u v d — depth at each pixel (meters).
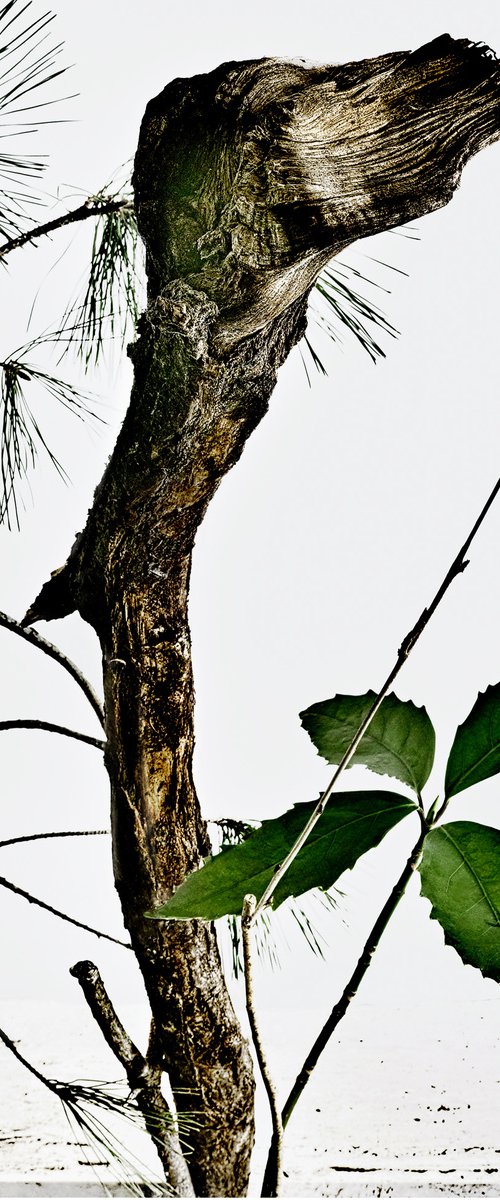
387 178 0.92
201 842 1.29
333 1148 2.04
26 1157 1.92
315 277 1.06
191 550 1.24
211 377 1.05
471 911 0.35
